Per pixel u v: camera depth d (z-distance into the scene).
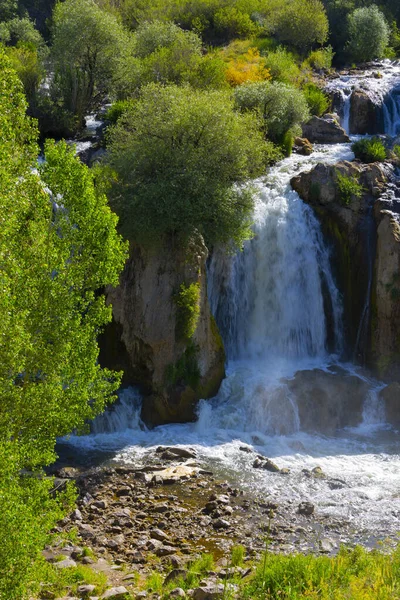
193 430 21.77
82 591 12.55
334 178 27.11
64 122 36.69
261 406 22.23
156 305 22.72
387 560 12.86
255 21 53.47
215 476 18.30
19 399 10.91
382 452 20.42
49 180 12.53
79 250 12.49
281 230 26.86
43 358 11.36
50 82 40.19
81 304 12.51
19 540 9.88
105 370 13.40
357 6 54.97
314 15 49.25
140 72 39.38
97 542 14.88
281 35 50.28
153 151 24.89
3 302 10.30
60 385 11.73
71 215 12.48
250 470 18.78
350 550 14.41
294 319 26.56
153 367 22.28
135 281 22.98
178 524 15.83
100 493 17.28
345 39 51.72
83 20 38.31
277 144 32.69
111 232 12.62
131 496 17.19
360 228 26.17
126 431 21.62
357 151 31.81
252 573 13.20
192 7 54.19
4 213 11.00
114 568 13.83
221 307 25.78
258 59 44.69
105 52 38.78
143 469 18.61
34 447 11.51
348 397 22.89
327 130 35.69
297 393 22.66
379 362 24.48
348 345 26.14
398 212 25.86
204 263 23.66
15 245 11.35
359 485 17.98
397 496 17.28
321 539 15.09
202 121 25.67
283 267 26.70
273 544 14.90
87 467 18.75
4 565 9.87
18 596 10.12
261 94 33.62
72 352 12.08
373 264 25.47
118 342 22.92
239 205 24.89
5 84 12.35
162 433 21.41
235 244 25.16
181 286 22.62
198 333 22.72
